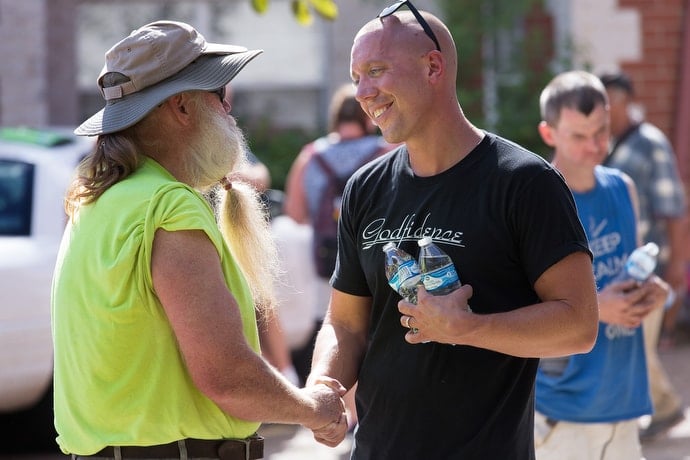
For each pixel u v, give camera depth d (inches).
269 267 351.3
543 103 475.5
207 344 294.0
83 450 311.6
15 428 703.1
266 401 305.1
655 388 698.2
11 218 657.6
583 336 320.8
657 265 770.2
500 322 312.8
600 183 468.4
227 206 344.2
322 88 1208.2
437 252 322.3
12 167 673.6
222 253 310.5
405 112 329.1
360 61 331.3
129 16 1205.1
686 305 1043.3
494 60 1122.7
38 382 642.8
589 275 323.0
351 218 355.3
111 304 299.3
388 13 333.1
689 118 1089.4
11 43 1090.7
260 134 1167.6
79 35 1195.9
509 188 323.3
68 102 1151.6
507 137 1090.7
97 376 303.4
